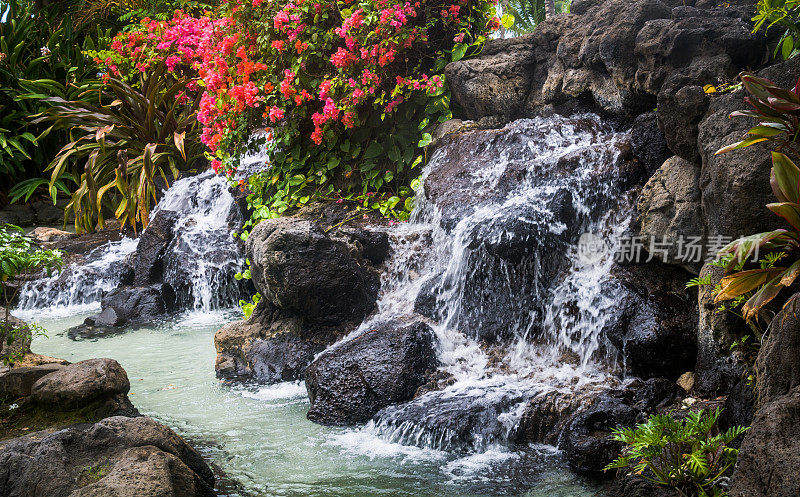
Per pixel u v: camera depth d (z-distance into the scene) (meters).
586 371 4.51
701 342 3.92
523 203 5.18
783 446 2.55
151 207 10.29
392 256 6.18
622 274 4.70
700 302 3.95
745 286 3.06
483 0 7.32
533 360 4.79
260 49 7.07
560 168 5.38
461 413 4.04
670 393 3.95
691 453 3.05
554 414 4.00
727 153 3.78
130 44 10.29
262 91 7.14
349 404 4.48
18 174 11.78
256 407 4.78
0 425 3.93
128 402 4.24
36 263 4.41
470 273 5.20
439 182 6.04
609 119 6.03
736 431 3.08
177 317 7.63
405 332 4.80
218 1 11.03
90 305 8.44
